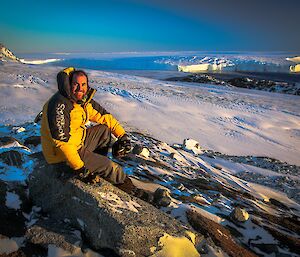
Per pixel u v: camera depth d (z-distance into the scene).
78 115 2.99
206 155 11.77
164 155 7.98
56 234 2.75
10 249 2.61
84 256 2.61
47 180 3.13
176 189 4.68
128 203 2.93
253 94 51.81
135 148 6.44
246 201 5.66
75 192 2.88
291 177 10.83
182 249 2.68
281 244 3.79
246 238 3.74
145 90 39.47
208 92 47.34
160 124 22.75
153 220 2.79
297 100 47.38
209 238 3.19
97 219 2.67
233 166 10.94
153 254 2.54
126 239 2.47
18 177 3.57
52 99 2.87
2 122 17.20
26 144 5.18
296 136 24.78
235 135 22.61
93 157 3.24
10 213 3.01
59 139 2.81
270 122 28.64
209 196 5.01
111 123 3.54
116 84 42.50
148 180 4.69
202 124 24.72
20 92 27.50
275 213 5.56
